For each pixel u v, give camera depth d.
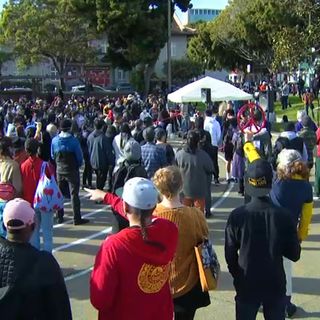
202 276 4.70
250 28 52.91
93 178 17.11
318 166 12.80
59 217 11.65
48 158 11.95
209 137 14.02
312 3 32.19
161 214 4.72
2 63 69.19
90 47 58.69
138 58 50.56
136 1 49.34
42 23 55.00
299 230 5.82
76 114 20.61
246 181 4.72
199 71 76.31
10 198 6.56
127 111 20.47
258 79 64.06
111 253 3.67
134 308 3.71
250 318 4.61
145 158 10.37
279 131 25.02
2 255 3.50
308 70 37.84
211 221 11.50
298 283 7.70
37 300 3.48
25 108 25.64
